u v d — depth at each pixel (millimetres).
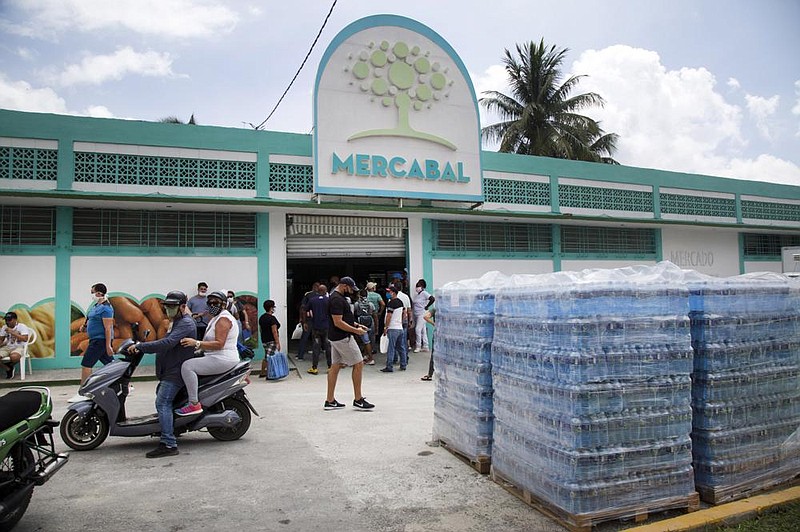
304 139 13648
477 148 14695
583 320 4062
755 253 20781
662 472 4168
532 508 4383
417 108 14039
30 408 4164
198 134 12695
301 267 21781
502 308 4953
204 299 11969
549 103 30344
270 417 7633
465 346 5566
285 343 13523
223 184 12875
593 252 17578
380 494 4680
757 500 4426
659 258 18578
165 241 12602
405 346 12430
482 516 4238
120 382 6172
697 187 19266
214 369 6195
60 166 11570
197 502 4512
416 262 15078
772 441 4738
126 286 12156
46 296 11625
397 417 7555
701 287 4633
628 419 4098
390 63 13875
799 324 5023
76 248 11867
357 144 13406
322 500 4551
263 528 4023
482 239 16016
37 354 11508
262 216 13438
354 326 8172
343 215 14305
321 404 8562
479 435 5234
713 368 4512
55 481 5035
